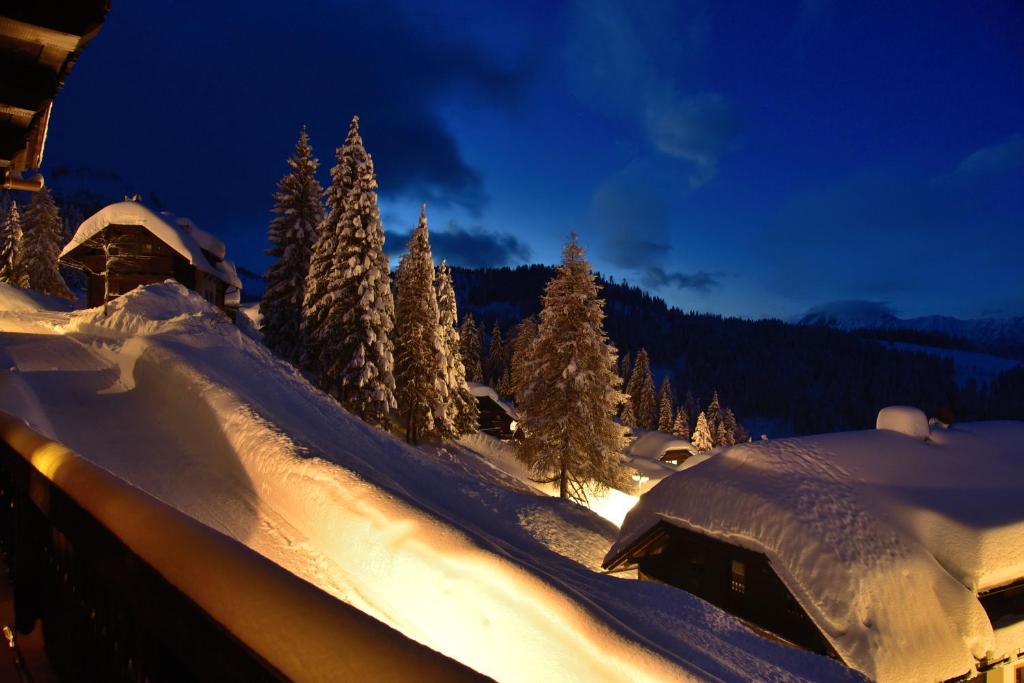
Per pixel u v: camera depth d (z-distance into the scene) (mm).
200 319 20031
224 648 1086
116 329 19312
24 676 2842
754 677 7277
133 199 33406
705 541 14828
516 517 16359
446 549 7285
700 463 17125
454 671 828
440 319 43031
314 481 8766
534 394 27453
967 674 11289
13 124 4168
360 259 28828
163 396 12961
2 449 4000
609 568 16219
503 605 6375
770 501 13836
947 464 16156
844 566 12008
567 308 26609
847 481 14641
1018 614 13203
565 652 5809
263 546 7430
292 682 870
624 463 44438
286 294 34281
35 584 3242
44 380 13461
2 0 2904
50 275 50812
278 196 34688
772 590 13234
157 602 1438
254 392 15531
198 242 37906
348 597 6629
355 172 29828
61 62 3467
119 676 1931
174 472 9312
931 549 12844
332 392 28688
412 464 16734
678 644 7477
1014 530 13000
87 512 2047
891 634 11070
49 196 51312
